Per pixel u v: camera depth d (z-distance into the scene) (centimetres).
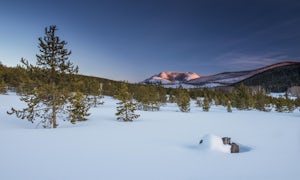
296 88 15950
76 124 2122
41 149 993
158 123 2339
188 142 1319
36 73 1753
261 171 778
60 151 971
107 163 823
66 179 645
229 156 993
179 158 930
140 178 679
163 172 743
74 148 1041
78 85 1909
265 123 2569
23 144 1077
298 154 1052
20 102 4038
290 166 844
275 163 886
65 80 1841
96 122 2306
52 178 649
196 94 10469
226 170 782
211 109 5850
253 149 1182
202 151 1069
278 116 3844
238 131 1881
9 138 1210
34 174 676
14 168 722
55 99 1823
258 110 5947
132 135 1505
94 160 855
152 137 1459
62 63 1816
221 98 8050
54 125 1825
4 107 3241
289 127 2208
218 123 2484
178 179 680
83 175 685
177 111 4709
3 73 5875
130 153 990
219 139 1152
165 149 1096
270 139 1503
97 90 4797
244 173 752
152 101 5044
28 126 1875
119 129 1792
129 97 2652
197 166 823
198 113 4128
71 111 1922
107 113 3478
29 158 844
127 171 740
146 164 828
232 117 3372
